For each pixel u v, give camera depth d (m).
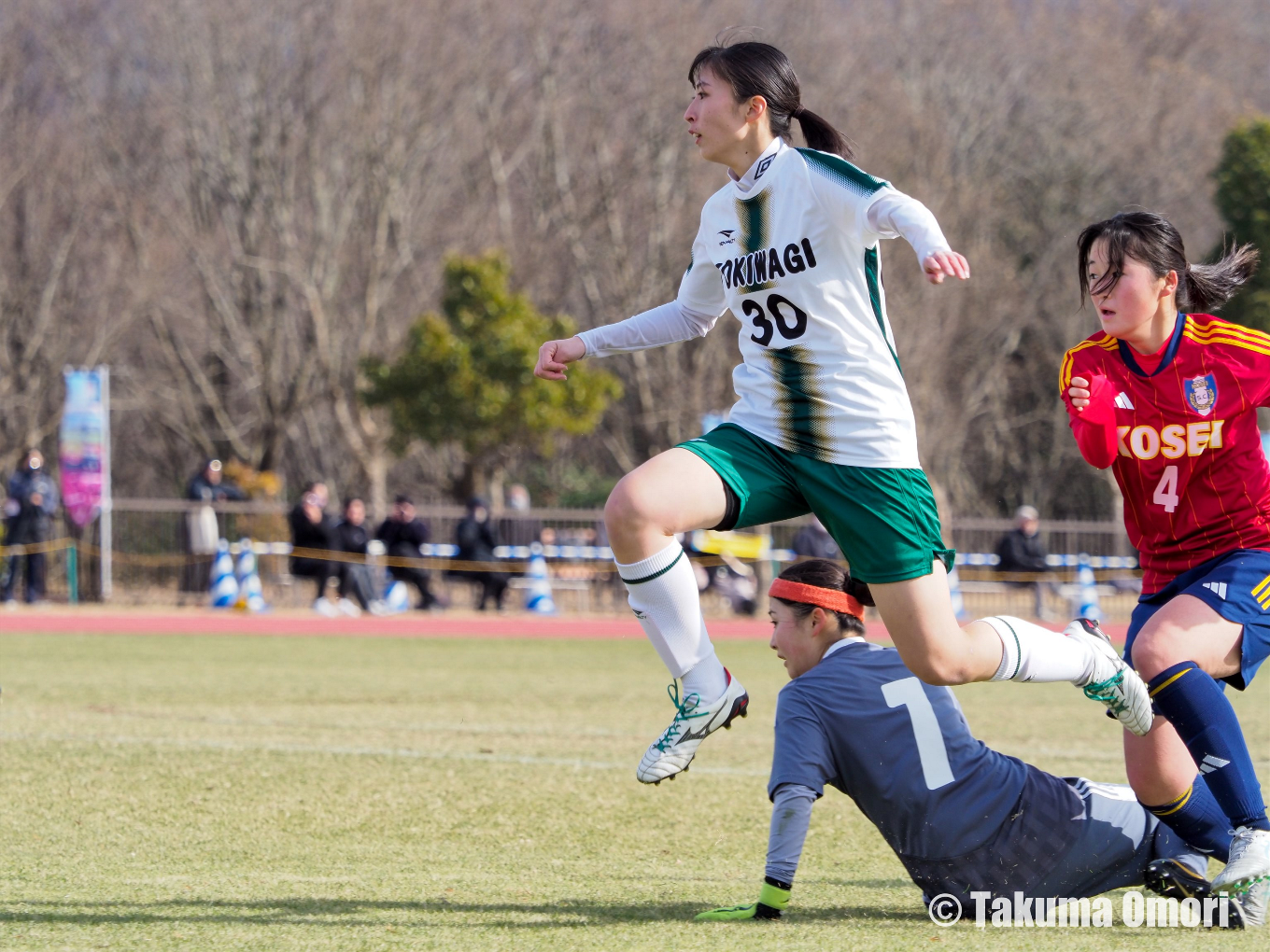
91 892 15.84
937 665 14.43
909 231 13.35
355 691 41.16
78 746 28.14
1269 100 138.50
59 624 66.44
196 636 61.88
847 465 14.21
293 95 119.75
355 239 122.88
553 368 16.42
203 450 126.44
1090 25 144.12
